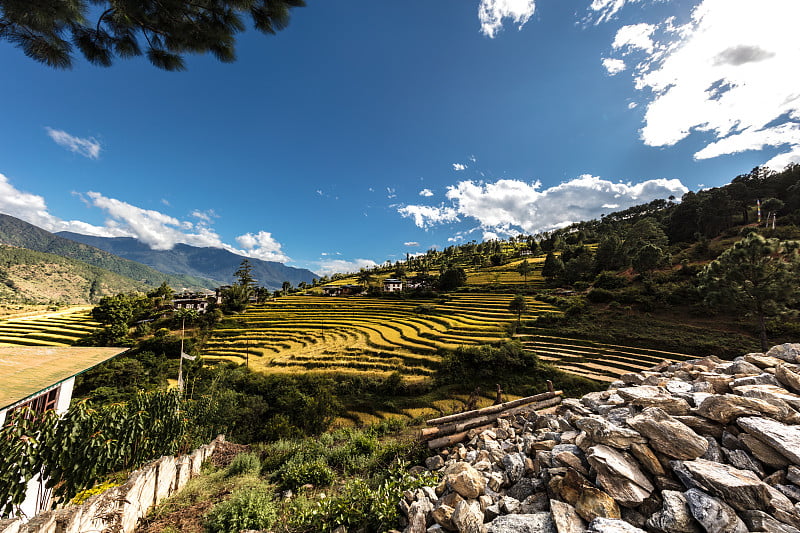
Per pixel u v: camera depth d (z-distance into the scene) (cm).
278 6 612
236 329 6419
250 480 957
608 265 7394
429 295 7962
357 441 1111
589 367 3319
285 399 2942
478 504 469
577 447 518
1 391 850
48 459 765
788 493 339
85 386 3103
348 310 7588
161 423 1101
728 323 3741
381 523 496
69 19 516
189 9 606
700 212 7375
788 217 6278
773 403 462
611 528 318
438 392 3175
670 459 413
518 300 5212
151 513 805
